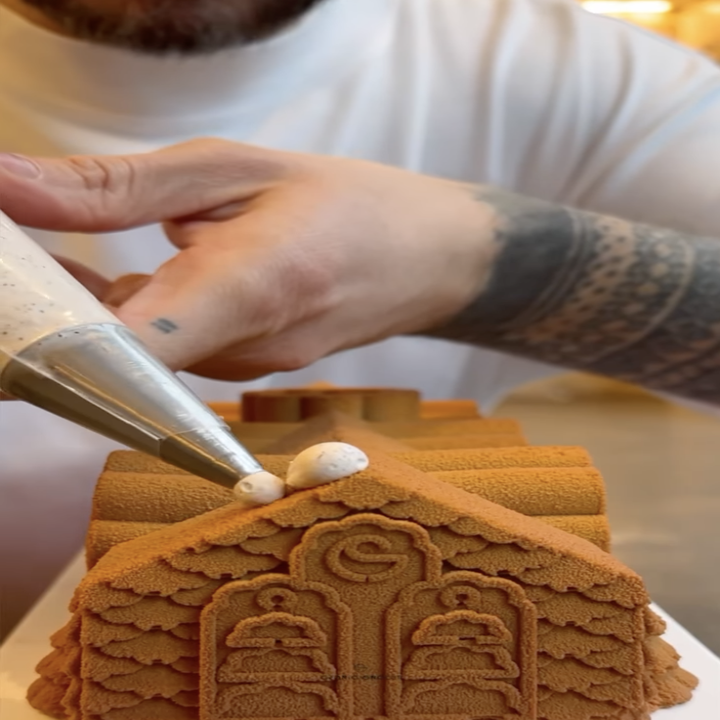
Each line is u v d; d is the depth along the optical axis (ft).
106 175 1.26
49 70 2.29
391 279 1.42
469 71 2.64
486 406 2.94
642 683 1.11
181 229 1.35
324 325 1.39
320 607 1.08
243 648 1.08
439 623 1.08
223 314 1.24
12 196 1.21
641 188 2.56
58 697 1.16
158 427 1.00
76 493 2.18
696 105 2.59
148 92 2.32
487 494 1.20
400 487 1.07
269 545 1.07
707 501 2.71
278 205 1.34
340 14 2.50
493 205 1.59
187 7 2.14
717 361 1.81
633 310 1.72
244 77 2.38
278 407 1.56
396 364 2.67
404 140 2.58
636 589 1.09
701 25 3.78
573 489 1.21
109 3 2.12
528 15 2.76
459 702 1.10
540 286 1.63
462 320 1.62
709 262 1.73
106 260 2.35
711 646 1.61
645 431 3.90
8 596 2.07
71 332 1.02
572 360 1.85
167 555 1.07
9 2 2.25
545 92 2.64
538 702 1.11
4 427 2.17
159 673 1.09
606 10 3.85
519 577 1.08
